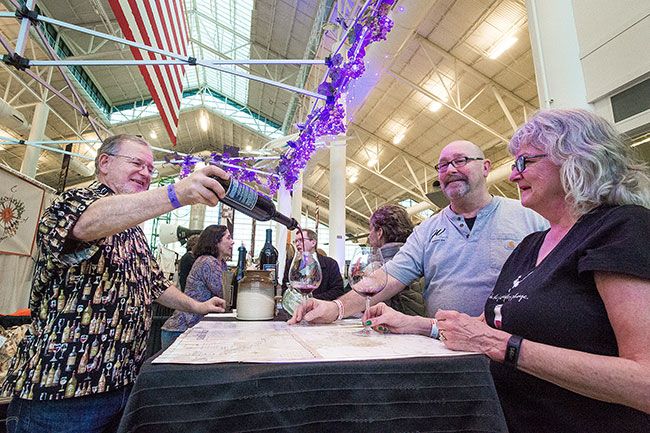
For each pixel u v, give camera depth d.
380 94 8.82
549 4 2.14
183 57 1.66
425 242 1.47
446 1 5.93
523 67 6.76
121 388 0.91
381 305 0.99
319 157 8.69
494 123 8.70
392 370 0.49
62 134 10.30
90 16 7.61
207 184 0.76
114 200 0.76
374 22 2.12
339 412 0.46
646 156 1.85
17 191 3.29
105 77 10.14
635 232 0.63
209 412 0.42
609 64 1.83
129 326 0.96
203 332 0.77
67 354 0.84
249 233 16.66
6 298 3.14
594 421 0.67
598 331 0.66
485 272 1.30
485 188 1.42
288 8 7.02
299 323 1.02
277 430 0.43
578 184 0.77
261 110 12.71
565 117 0.84
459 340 0.65
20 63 1.39
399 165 12.20
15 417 0.81
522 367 0.64
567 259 0.72
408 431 0.47
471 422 0.49
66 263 0.82
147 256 1.12
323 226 18.19
